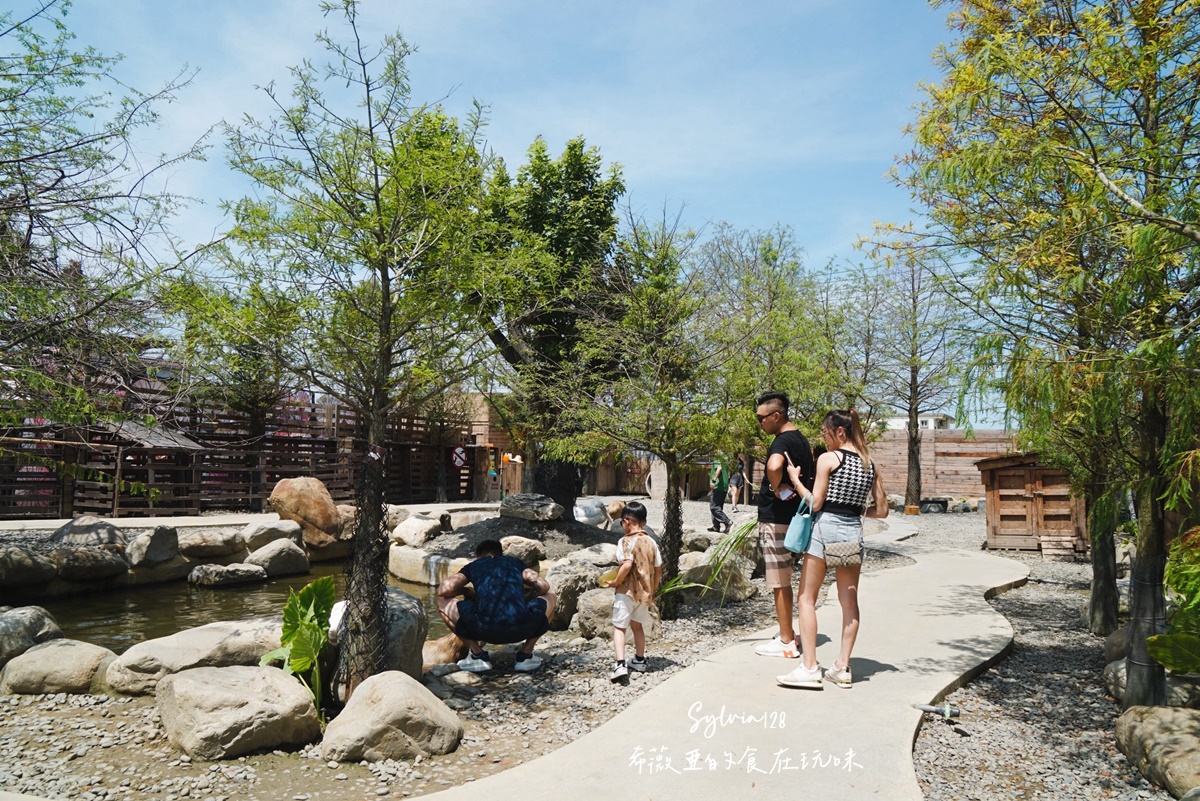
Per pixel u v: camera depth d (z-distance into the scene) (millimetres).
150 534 11070
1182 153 4125
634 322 8398
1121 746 4637
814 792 3861
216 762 4332
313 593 5328
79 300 6293
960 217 5301
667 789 3895
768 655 6414
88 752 4434
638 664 6352
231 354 5668
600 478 27797
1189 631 4797
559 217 12859
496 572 6469
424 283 5711
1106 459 6223
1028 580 11164
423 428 22938
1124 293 4160
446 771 4312
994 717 5293
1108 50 4270
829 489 5492
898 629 7367
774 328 9586
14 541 11242
